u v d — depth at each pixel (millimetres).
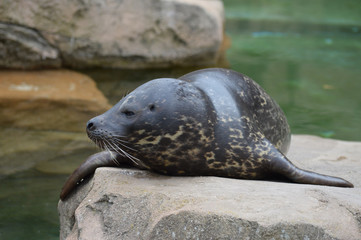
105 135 9703
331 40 33875
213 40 26109
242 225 7660
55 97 20859
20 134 17516
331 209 8031
